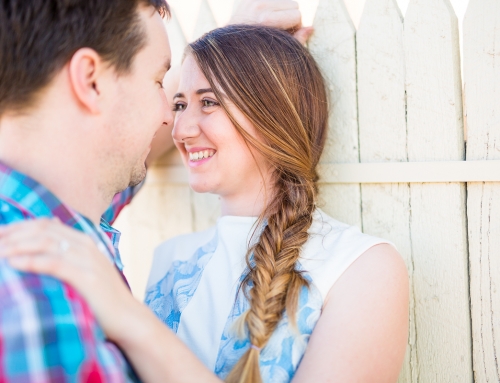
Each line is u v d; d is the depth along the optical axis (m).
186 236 1.56
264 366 1.12
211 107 1.33
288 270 1.19
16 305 0.65
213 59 1.32
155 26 0.96
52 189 0.85
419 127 1.34
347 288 1.15
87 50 0.84
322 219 1.34
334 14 1.49
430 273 1.33
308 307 1.15
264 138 1.32
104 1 0.85
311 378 1.05
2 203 0.78
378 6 1.40
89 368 0.68
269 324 1.12
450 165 1.27
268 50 1.33
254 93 1.30
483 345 1.25
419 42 1.33
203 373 0.89
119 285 0.83
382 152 1.42
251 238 1.28
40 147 0.84
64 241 0.75
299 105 1.37
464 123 1.29
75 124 0.86
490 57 1.22
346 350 1.07
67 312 0.68
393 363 1.12
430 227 1.33
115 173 0.95
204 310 1.27
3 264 0.68
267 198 1.36
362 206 1.46
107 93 0.89
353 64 1.46
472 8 1.24
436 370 1.32
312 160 1.41
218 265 1.32
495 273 1.23
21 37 0.78
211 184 1.35
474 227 1.26
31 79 0.80
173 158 1.89
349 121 1.48
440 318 1.31
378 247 1.20
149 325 0.84
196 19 1.78
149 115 0.97
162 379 0.85
